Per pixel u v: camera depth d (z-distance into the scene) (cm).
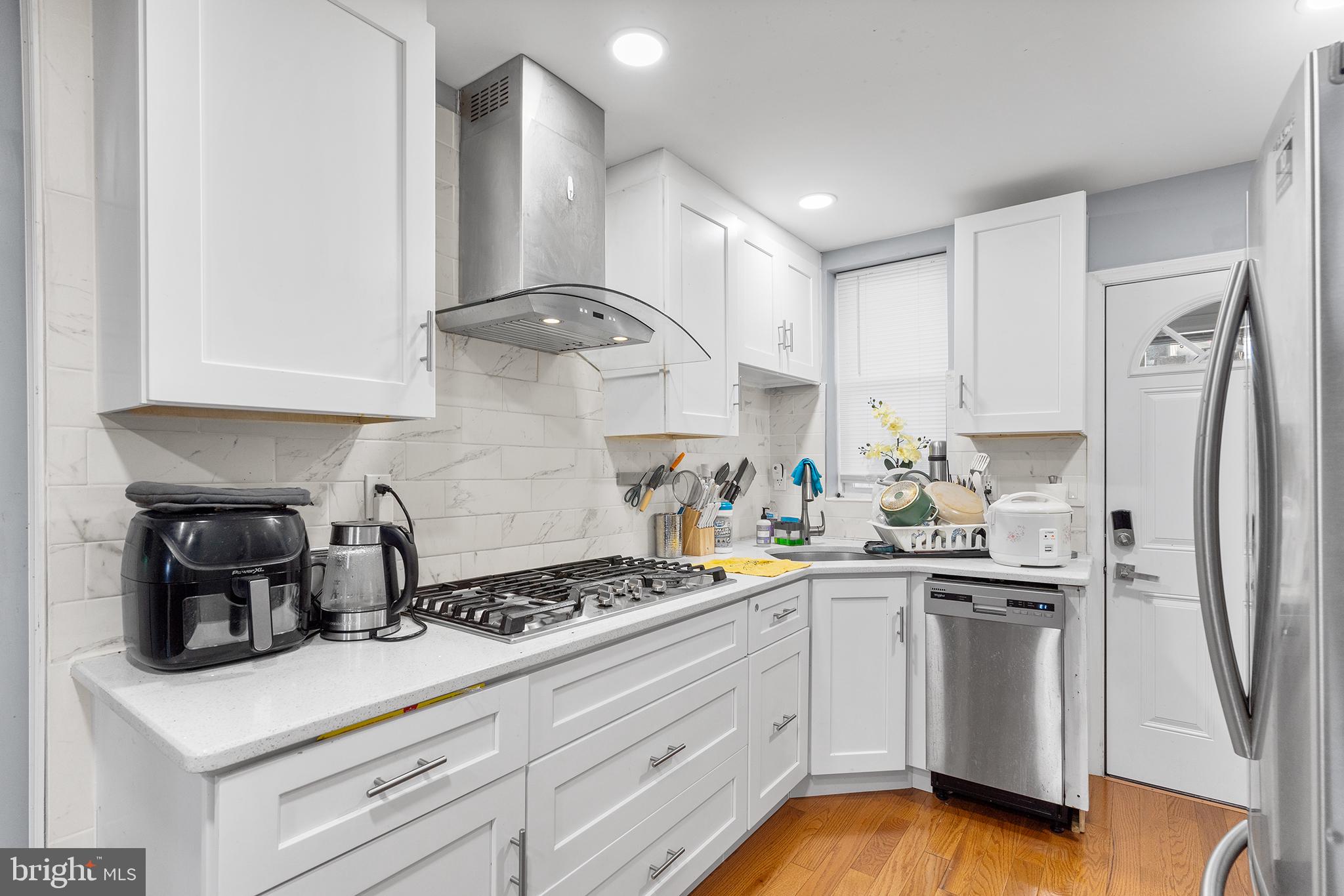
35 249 124
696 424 249
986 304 278
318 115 135
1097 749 275
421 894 117
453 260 202
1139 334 271
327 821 104
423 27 153
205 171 118
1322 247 54
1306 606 56
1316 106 55
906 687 256
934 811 243
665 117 220
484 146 197
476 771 126
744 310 285
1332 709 53
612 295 173
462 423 203
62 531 127
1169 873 205
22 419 126
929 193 280
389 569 150
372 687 115
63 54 127
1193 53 186
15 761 125
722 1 167
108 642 132
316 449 167
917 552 265
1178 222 264
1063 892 196
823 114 220
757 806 218
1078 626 225
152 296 111
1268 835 67
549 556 231
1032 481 291
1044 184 271
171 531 117
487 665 128
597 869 154
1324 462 53
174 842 100
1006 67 194
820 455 352
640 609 175
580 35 180
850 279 360
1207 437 75
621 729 162
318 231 134
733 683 205
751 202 287
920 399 337
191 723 99
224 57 121
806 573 246
